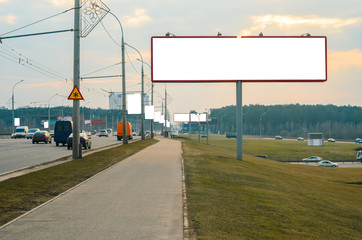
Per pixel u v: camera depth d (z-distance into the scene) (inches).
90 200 479.2
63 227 346.9
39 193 538.9
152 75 1227.2
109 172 778.2
